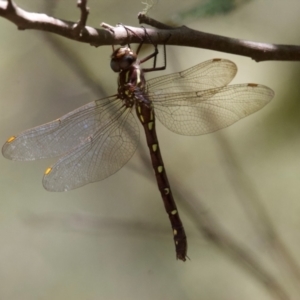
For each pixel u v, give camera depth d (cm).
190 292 108
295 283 102
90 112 99
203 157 108
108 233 104
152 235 107
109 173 99
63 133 99
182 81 99
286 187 106
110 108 99
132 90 98
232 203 107
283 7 104
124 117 99
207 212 102
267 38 104
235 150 103
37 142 98
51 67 108
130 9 102
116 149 99
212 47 96
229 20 104
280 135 100
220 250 104
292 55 96
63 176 99
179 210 107
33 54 107
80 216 103
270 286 101
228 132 103
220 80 99
